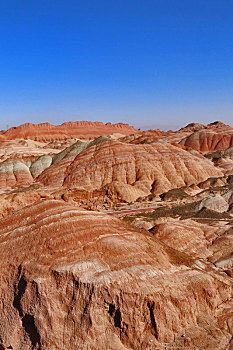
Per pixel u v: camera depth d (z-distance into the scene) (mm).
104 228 21344
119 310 16469
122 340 16281
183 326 17281
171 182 67000
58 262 18359
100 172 67688
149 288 17266
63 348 15844
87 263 18062
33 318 16984
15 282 18703
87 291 16828
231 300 20469
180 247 29188
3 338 17359
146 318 16750
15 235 21609
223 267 25891
